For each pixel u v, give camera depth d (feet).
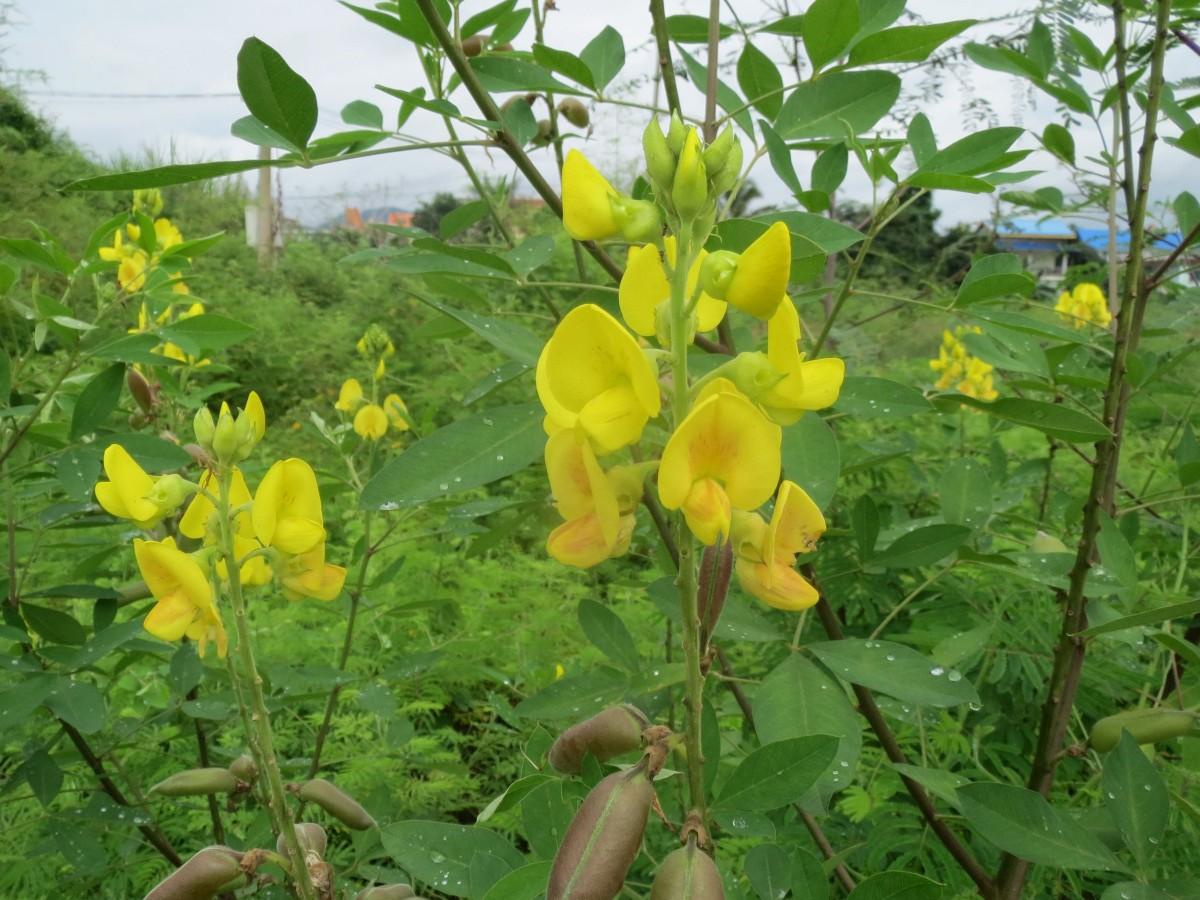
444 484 4.40
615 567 13.88
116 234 10.14
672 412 3.88
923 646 9.38
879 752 8.90
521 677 12.49
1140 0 6.81
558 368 3.69
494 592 15.67
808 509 4.08
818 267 5.55
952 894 7.22
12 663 6.75
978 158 6.00
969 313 6.24
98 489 5.09
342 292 48.01
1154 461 11.53
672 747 3.79
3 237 7.56
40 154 42.91
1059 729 6.44
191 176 4.94
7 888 8.75
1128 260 6.41
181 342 7.73
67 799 9.82
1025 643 8.75
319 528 5.33
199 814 10.14
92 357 7.67
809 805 4.78
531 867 4.05
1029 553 6.97
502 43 7.10
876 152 5.92
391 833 5.01
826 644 5.14
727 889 5.44
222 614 5.50
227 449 5.10
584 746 4.10
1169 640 5.60
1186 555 8.50
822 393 3.92
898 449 8.96
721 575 3.86
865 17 6.50
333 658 13.16
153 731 9.89
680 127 3.57
